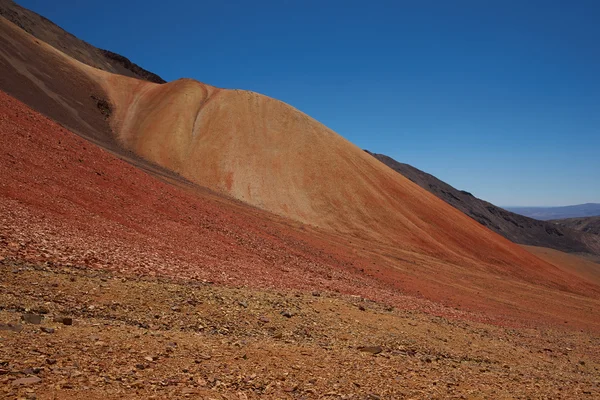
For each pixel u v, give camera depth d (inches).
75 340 281.6
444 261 1931.6
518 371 495.8
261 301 503.2
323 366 337.4
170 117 2770.7
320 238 1579.7
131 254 570.9
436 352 486.9
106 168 990.4
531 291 1722.4
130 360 268.4
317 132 2888.8
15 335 266.8
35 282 381.4
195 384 251.9
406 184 2768.2
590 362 701.3
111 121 2783.0
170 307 413.1
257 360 321.4
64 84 2822.3
